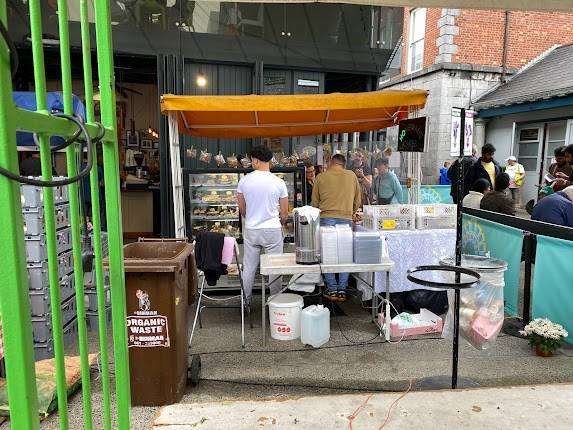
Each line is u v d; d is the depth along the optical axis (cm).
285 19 812
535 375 324
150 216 834
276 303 393
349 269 374
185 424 200
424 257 452
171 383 281
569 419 204
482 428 197
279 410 212
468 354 360
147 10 745
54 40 662
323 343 383
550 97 943
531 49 1230
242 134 661
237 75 820
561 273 357
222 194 570
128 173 986
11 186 80
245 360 352
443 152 1208
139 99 1003
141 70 837
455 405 216
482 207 499
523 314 407
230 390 305
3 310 82
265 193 429
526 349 369
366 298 461
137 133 996
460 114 268
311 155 734
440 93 1186
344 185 490
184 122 590
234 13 784
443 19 1166
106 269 321
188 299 315
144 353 278
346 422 202
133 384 279
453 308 311
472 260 302
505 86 1184
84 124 104
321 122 636
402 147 518
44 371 293
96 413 270
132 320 274
